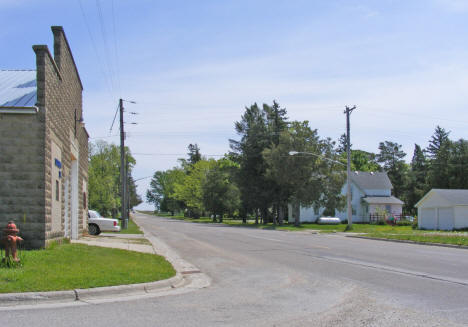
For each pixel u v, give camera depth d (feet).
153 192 588.91
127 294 31.12
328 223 216.13
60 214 57.06
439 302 27.43
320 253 58.95
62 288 29.09
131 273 36.17
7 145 47.98
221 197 255.91
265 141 210.18
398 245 74.59
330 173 175.01
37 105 48.44
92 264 40.04
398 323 22.31
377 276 38.37
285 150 173.99
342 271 41.73
